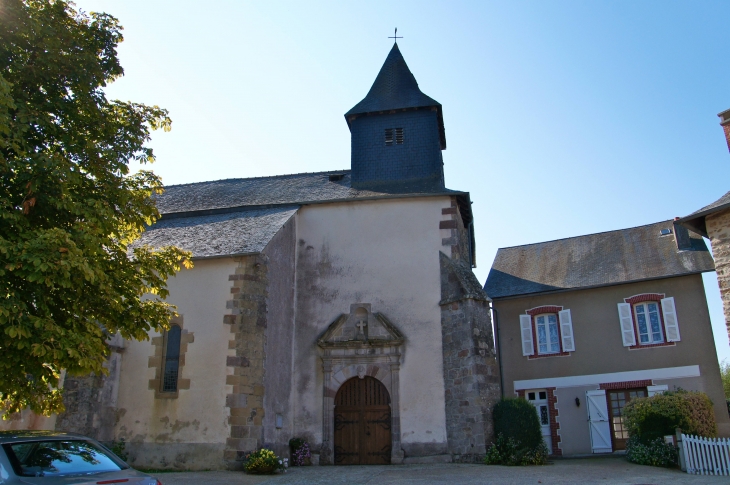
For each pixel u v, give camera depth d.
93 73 9.49
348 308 16.88
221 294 14.56
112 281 9.23
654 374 18.09
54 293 8.53
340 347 16.28
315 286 17.30
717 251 14.31
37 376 8.37
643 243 20.41
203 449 13.49
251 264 14.77
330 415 15.86
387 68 21.38
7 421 14.04
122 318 9.59
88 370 8.34
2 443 6.26
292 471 13.56
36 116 8.66
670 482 11.05
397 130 20.02
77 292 8.66
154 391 14.25
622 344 18.73
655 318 18.59
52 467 6.28
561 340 19.50
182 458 13.55
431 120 19.91
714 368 17.44
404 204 17.67
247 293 14.48
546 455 14.55
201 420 13.72
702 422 14.59
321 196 18.95
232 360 13.93
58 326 7.84
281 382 15.61
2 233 7.83
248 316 14.33
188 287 14.84
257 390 14.06
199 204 20.16
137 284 9.84
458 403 15.07
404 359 16.02
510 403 14.70
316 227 17.95
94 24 10.06
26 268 7.37
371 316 16.55
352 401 16.06
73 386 13.85
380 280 16.98
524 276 21.27
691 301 18.17
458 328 15.64
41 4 9.42
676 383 17.77
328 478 12.29
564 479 11.61
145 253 10.55
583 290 19.61
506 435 14.42
